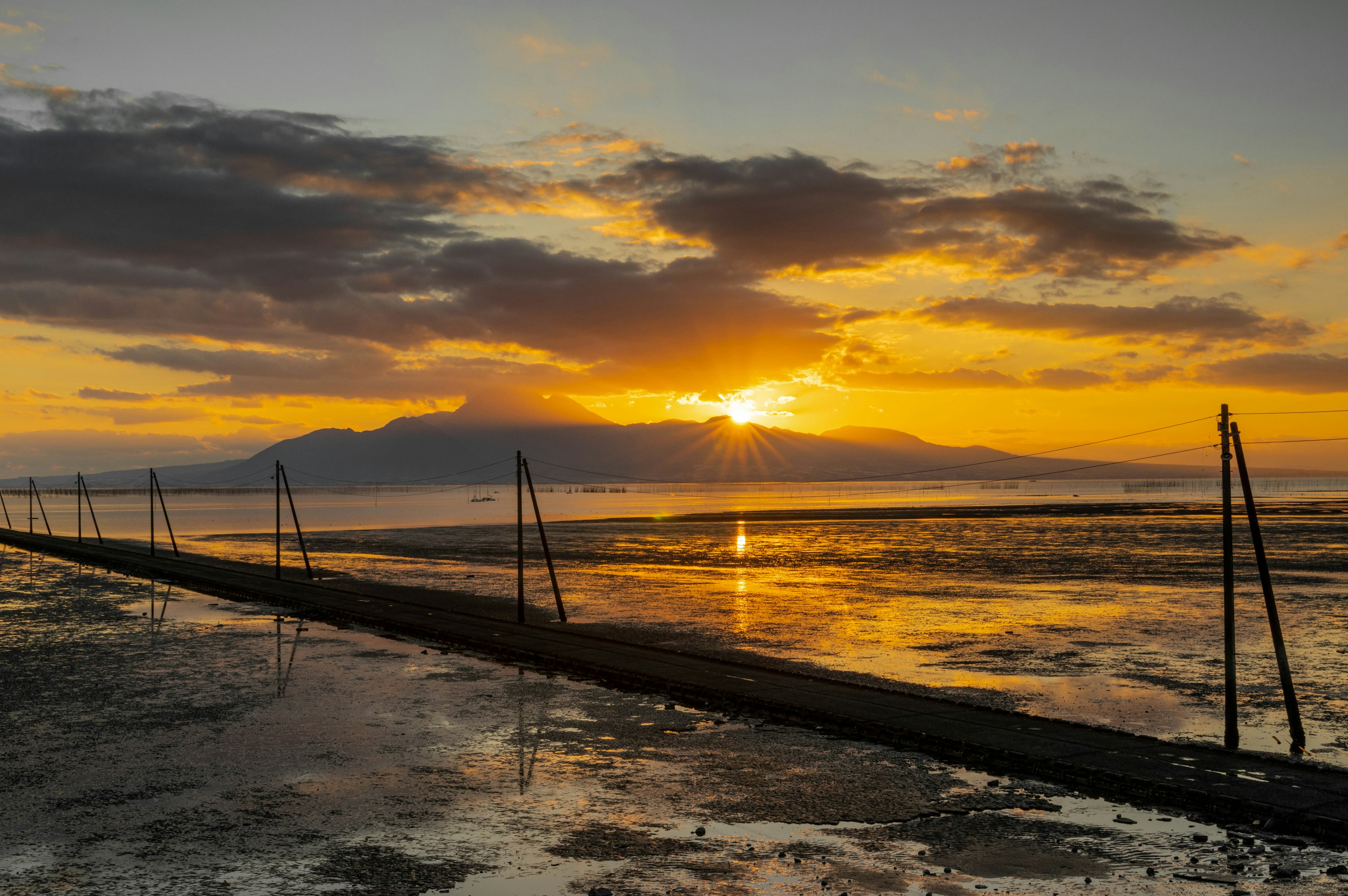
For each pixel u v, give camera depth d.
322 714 21.12
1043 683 24.33
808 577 53.97
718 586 49.19
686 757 17.53
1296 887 11.52
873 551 72.69
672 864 12.20
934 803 14.81
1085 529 98.75
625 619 37.06
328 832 13.37
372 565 64.12
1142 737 18.06
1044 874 11.93
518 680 25.47
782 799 14.98
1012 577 52.53
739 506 192.50
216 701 22.62
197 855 12.48
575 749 18.14
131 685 24.64
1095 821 14.06
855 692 22.30
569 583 51.47
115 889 11.34
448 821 13.87
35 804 14.62
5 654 29.92
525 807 14.55
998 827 13.75
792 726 20.08
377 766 16.81
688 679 23.80
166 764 16.92
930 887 11.48
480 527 114.12
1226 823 13.96
